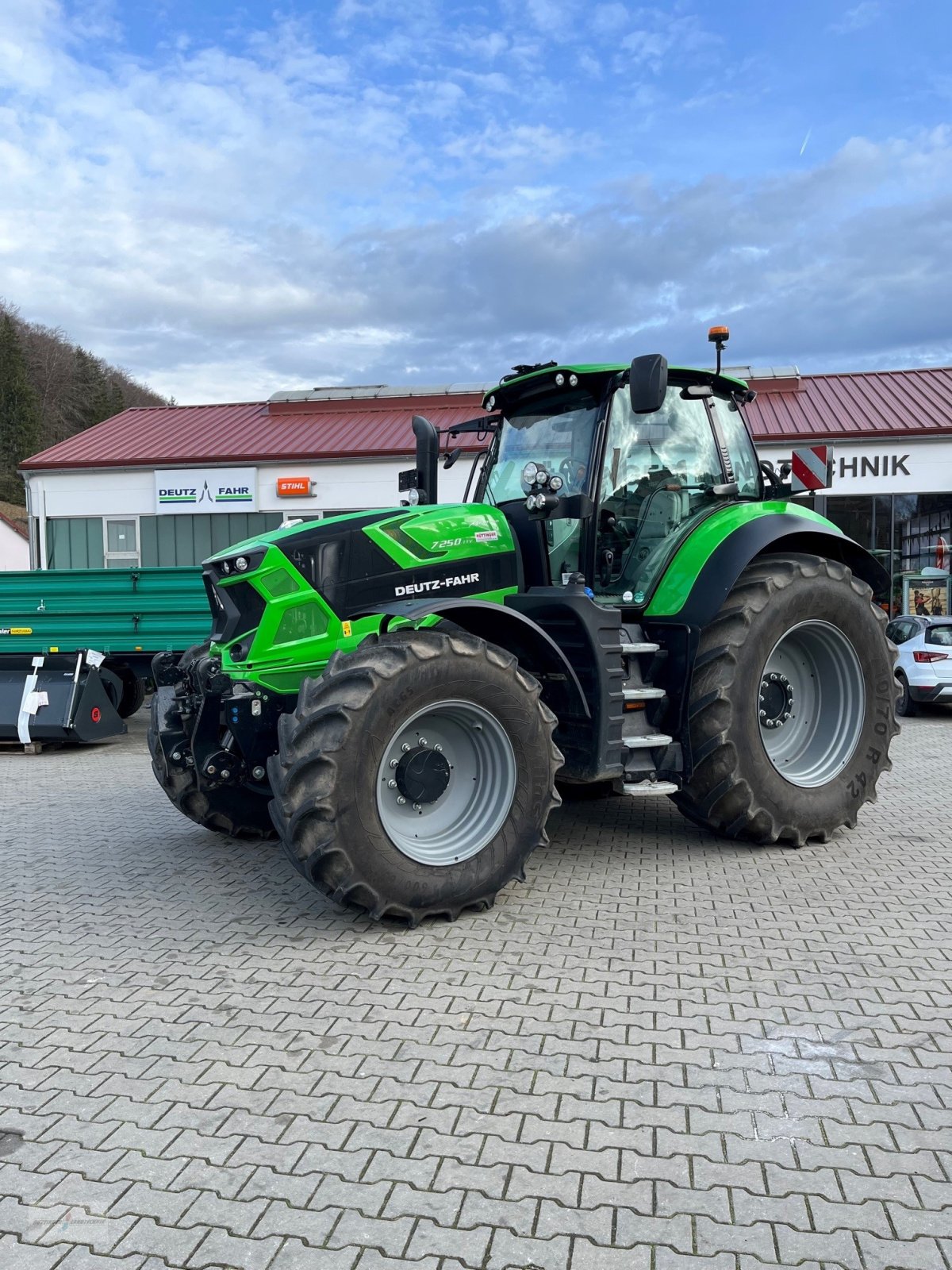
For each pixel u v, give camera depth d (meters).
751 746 4.81
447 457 6.08
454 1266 1.93
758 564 5.10
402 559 4.53
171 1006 3.18
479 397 20.03
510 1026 2.98
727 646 4.73
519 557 4.92
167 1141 2.38
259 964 3.54
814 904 4.15
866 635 5.28
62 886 4.62
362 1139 2.37
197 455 17.92
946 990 3.22
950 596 16.34
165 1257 1.96
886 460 16.09
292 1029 2.98
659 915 4.02
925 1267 1.91
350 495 17.61
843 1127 2.40
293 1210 2.10
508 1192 2.15
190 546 18.28
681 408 5.40
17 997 3.28
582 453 5.05
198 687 4.67
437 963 3.51
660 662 4.89
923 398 17.66
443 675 3.83
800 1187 2.16
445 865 3.90
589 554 4.89
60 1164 2.29
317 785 3.62
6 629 9.59
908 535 16.47
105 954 3.68
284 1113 2.49
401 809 3.98
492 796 4.09
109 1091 2.62
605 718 4.34
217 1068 2.74
